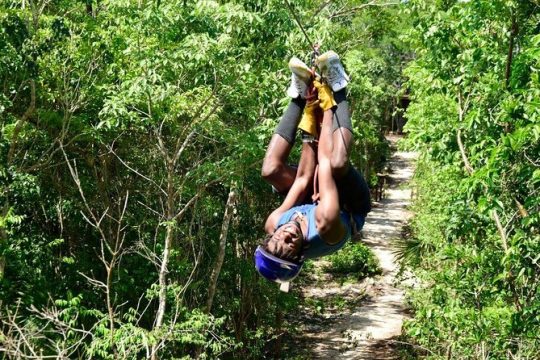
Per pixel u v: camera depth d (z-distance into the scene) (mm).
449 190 13047
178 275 14062
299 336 20625
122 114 11469
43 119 12516
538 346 7770
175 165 12602
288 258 3311
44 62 12117
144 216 14820
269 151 3682
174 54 10711
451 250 9047
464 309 8750
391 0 20938
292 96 3631
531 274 7488
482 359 9031
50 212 14344
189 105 11773
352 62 21031
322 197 3328
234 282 16891
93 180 15203
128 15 11492
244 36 11188
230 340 13898
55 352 10742
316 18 12672
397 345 19531
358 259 27734
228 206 13945
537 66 7227
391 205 38812
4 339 8586
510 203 8156
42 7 11562
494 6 7449
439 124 9844
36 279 12469
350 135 3373
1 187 11461
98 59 12461
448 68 9336
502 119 7078
